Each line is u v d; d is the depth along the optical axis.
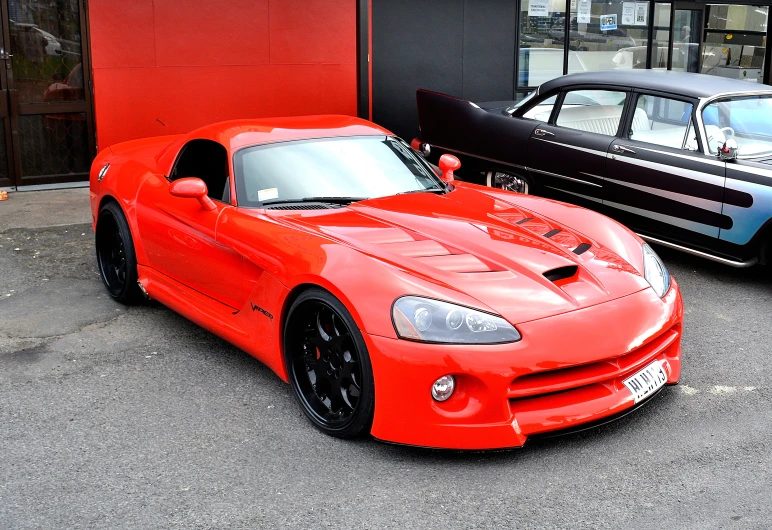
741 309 5.18
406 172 4.66
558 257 3.66
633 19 12.01
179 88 8.92
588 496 3.03
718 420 3.62
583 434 3.50
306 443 3.47
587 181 6.57
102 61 8.52
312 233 3.76
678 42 12.66
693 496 3.02
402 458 3.33
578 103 6.77
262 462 3.31
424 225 3.87
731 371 4.18
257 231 3.92
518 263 3.55
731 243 5.67
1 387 4.04
